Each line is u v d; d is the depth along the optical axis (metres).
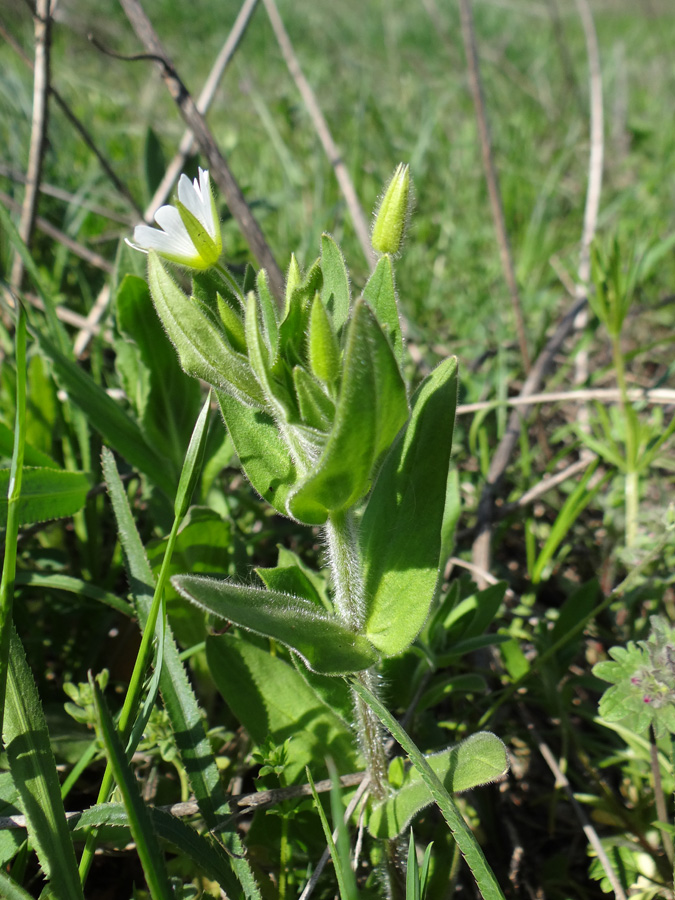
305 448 0.11
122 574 0.18
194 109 0.19
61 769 0.14
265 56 0.58
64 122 0.34
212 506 0.19
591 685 0.16
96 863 0.14
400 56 0.55
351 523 0.12
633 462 0.19
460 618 0.16
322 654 0.11
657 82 0.59
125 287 0.16
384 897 0.13
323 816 0.10
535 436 0.25
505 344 0.27
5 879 0.10
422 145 0.33
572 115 0.46
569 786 0.15
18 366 0.11
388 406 0.10
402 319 0.25
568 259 0.33
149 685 0.12
